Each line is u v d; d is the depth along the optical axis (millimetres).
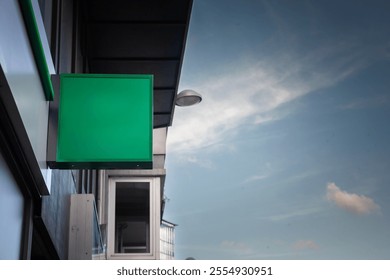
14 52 4930
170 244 33375
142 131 6539
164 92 14562
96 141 6453
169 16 11844
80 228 9664
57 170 7645
